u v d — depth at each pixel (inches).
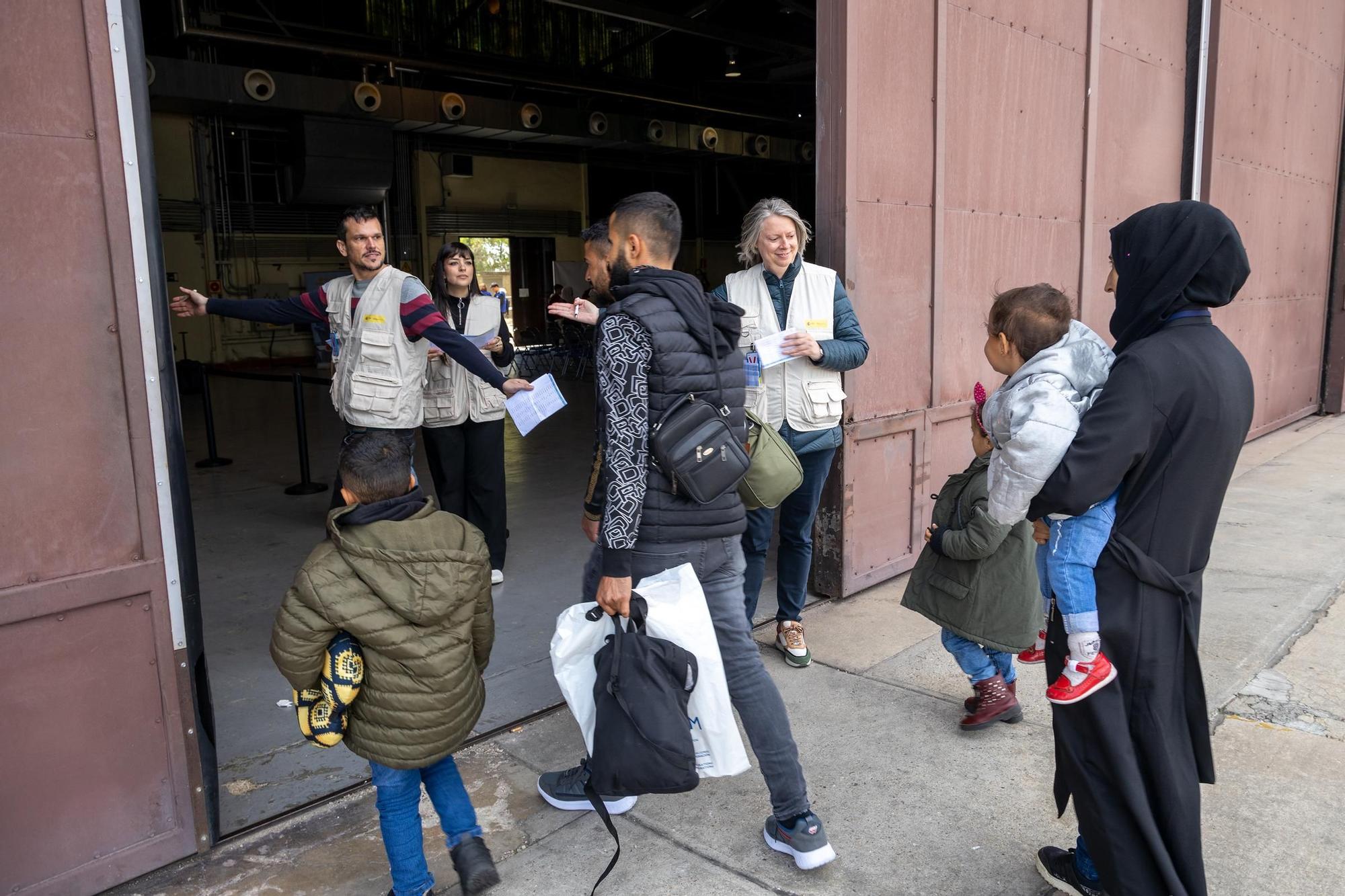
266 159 645.9
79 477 78.1
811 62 644.1
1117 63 217.6
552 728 116.3
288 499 240.4
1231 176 267.0
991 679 113.0
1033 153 192.7
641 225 84.4
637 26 648.4
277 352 671.8
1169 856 69.8
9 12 71.8
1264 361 299.0
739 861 89.4
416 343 132.7
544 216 762.2
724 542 85.4
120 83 77.5
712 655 80.0
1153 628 68.9
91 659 80.0
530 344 746.2
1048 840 91.6
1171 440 67.5
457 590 73.9
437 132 655.8
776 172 917.8
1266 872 85.5
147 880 86.3
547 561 183.9
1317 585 160.6
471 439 165.8
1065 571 70.5
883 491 165.2
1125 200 230.1
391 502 73.2
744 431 85.0
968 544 102.4
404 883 78.3
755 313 128.3
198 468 286.7
